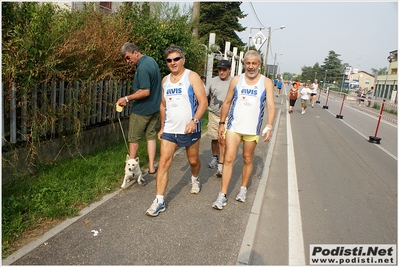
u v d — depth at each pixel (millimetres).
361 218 4234
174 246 3158
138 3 8047
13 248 2895
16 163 4094
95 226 3396
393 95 35375
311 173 6082
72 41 4551
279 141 8961
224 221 3742
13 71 3795
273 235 3689
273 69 29734
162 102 4020
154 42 7105
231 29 30141
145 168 5344
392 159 7738
